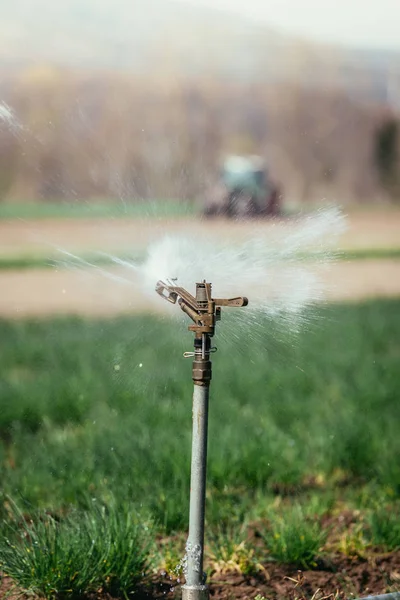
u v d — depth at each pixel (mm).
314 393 9000
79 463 6531
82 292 17812
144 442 6844
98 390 8961
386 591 4859
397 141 51062
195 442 3688
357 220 37531
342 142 51531
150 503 5770
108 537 4848
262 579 5043
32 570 4652
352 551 5371
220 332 5344
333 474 6875
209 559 5246
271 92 58594
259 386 9219
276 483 6551
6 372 10242
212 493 6184
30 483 6199
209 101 60031
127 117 52031
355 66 59219
